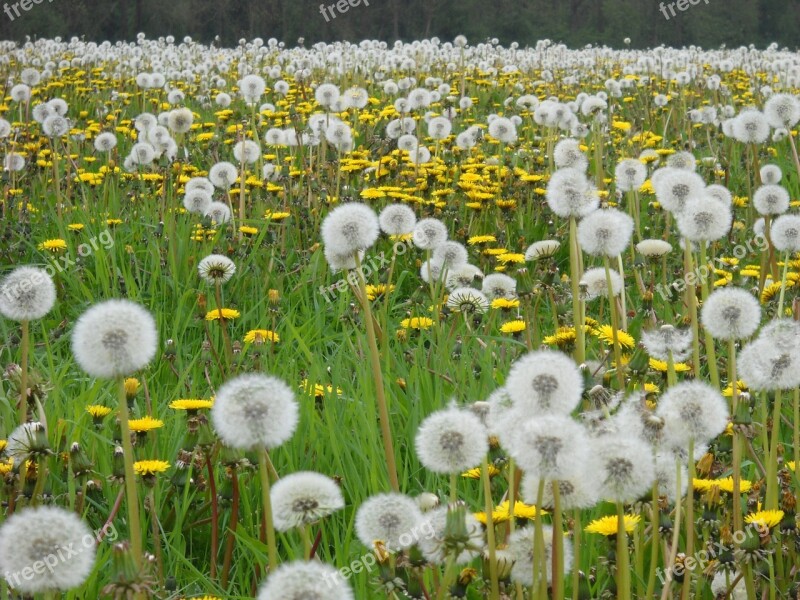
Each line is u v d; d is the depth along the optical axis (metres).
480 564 3.22
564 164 6.22
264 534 3.83
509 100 15.24
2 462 3.73
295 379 5.19
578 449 2.46
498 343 5.73
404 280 7.65
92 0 38.94
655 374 4.64
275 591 2.25
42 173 10.30
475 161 9.71
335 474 4.31
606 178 10.09
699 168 10.63
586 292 4.89
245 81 10.00
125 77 18.08
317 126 9.68
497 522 3.13
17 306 3.72
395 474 3.75
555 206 4.27
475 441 2.71
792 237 4.72
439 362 5.34
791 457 4.42
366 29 40.81
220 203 8.20
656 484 3.07
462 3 42.31
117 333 2.62
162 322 6.48
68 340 6.37
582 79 18.73
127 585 2.45
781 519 3.46
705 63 20.28
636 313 6.23
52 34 36.66
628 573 2.83
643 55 22.45
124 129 11.76
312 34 39.09
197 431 3.88
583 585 3.00
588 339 5.53
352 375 5.57
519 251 8.04
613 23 42.69
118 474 3.67
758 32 43.44
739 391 4.39
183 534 4.15
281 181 9.32
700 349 5.61
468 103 13.34
